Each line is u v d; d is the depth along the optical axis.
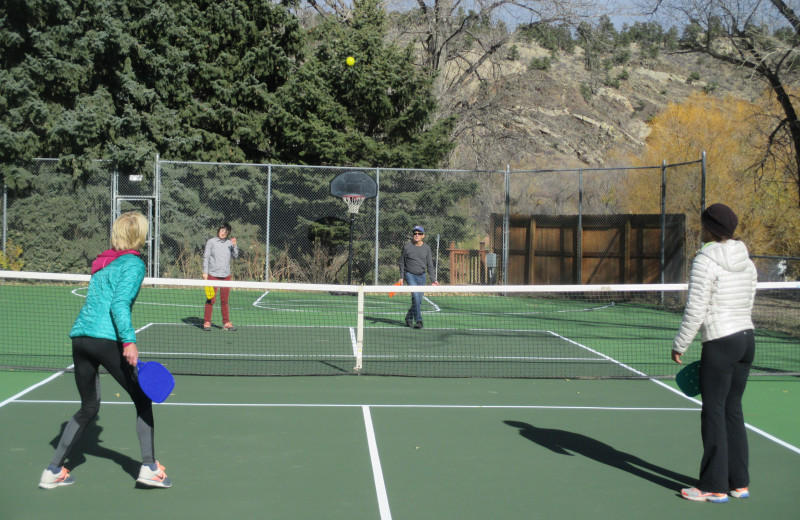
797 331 14.76
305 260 21.83
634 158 38.38
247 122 23.50
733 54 21.89
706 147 32.00
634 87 74.94
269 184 20.50
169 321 14.49
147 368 4.87
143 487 5.17
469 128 31.14
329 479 5.42
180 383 8.72
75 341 4.93
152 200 21.27
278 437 6.52
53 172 21.33
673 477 5.62
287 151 24.47
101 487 5.14
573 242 21.47
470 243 22.14
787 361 11.23
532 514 4.80
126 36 21.41
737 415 5.21
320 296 20.33
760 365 10.84
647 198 31.58
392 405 7.83
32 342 11.49
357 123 24.47
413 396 8.30
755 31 20.64
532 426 7.06
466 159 31.56
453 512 4.80
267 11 24.05
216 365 9.91
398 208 21.86
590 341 12.98
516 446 6.37
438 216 21.94
